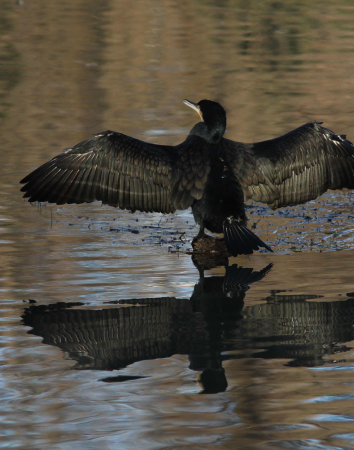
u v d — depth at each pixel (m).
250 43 30.45
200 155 10.33
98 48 29.39
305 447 5.12
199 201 10.28
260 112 20.28
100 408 5.75
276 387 6.04
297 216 12.70
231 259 10.16
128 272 9.42
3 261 9.83
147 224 12.34
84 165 9.76
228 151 10.48
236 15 36.25
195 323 7.45
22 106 21.00
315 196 10.70
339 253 10.31
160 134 17.53
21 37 30.72
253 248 9.55
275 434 5.32
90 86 23.70
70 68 26.14
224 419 5.54
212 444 5.19
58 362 6.57
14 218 12.37
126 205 9.98
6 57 27.42
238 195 10.13
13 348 6.86
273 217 12.64
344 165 10.60
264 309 7.86
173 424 5.48
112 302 8.16
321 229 11.77
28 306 8.01
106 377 6.29
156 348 6.83
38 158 15.62
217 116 10.50
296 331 7.15
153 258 10.17
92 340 7.03
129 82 24.33
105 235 11.48
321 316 7.60
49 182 9.67
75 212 13.01
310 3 38.94
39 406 5.77
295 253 10.39
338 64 26.84
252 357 6.62
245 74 25.45
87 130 18.20
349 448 5.10
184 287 8.76
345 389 5.98
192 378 6.24
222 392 5.97
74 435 5.32
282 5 38.62
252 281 8.98
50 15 35.44
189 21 34.91
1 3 37.94
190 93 22.77
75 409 5.73
